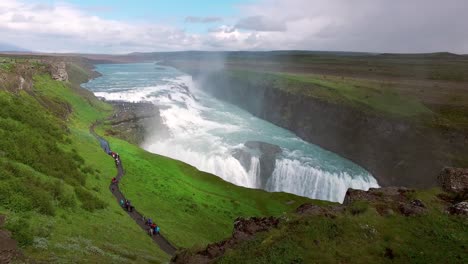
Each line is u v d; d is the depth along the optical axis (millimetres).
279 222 20844
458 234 18969
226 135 89875
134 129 80000
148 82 164625
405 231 19297
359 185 70500
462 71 153625
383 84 116812
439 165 63531
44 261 19203
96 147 58594
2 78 56156
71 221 27094
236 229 21406
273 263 16578
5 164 29500
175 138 85125
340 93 100312
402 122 74938
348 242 18156
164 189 49594
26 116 46031
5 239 19922
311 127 93750
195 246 20328
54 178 33406
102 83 154625
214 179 60719
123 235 29953
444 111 81312
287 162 73562
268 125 106062
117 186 44781
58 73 95000
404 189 25156
